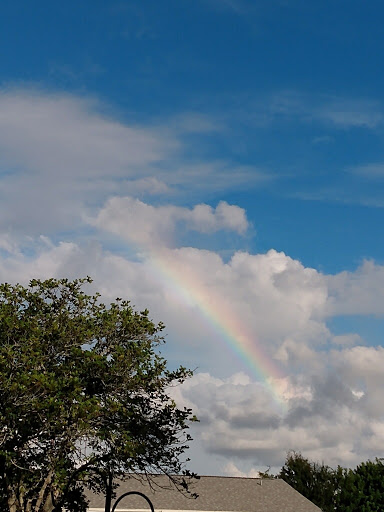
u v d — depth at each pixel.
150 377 25.70
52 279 27.70
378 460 55.06
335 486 61.47
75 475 24.36
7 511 25.00
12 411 22.14
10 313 26.06
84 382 24.36
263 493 47.31
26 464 24.53
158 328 27.06
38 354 22.92
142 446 24.73
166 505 42.50
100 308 27.75
